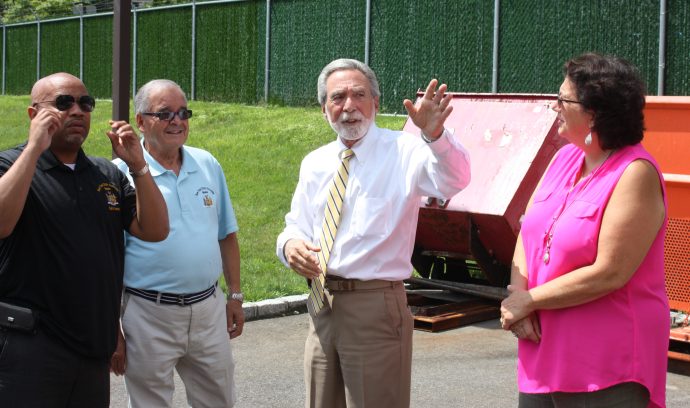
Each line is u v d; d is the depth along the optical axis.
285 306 8.11
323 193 4.05
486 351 7.03
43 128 3.30
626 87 3.17
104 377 3.69
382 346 3.90
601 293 3.15
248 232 10.56
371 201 3.86
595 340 3.19
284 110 17.73
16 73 28.80
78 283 3.50
